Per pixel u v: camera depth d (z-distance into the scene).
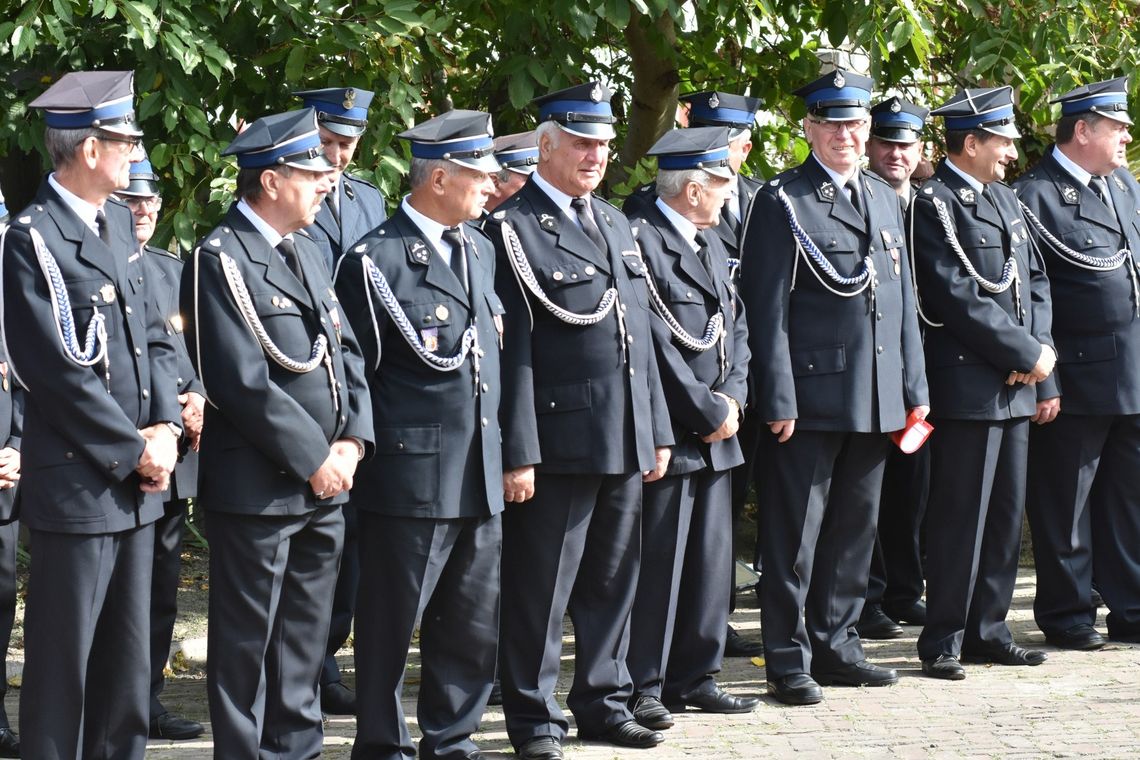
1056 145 6.09
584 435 4.50
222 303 3.86
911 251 5.64
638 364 4.60
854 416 5.17
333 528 4.12
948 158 5.69
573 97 4.53
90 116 3.78
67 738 3.80
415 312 4.16
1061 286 5.98
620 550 4.71
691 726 4.93
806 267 5.21
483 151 4.20
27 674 3.81
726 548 5.13
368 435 4.06
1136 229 6.07
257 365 3.85
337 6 6.35
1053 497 6.06
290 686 4.14
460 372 4.19
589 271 4.52
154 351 4.02
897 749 4.62
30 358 3.73
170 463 3.91
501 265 4.50
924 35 7.27
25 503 3.83
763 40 8.15
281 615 4.11
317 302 4.00
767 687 5.33
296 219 3.99
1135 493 6.12
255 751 4.01
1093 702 5.18
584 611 4.75
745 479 5.98
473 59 7.60
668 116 8.25
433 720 4.38
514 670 4.59
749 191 5.81
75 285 3.78
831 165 5.27
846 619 5.46
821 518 5.30
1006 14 7.57
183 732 4.92
